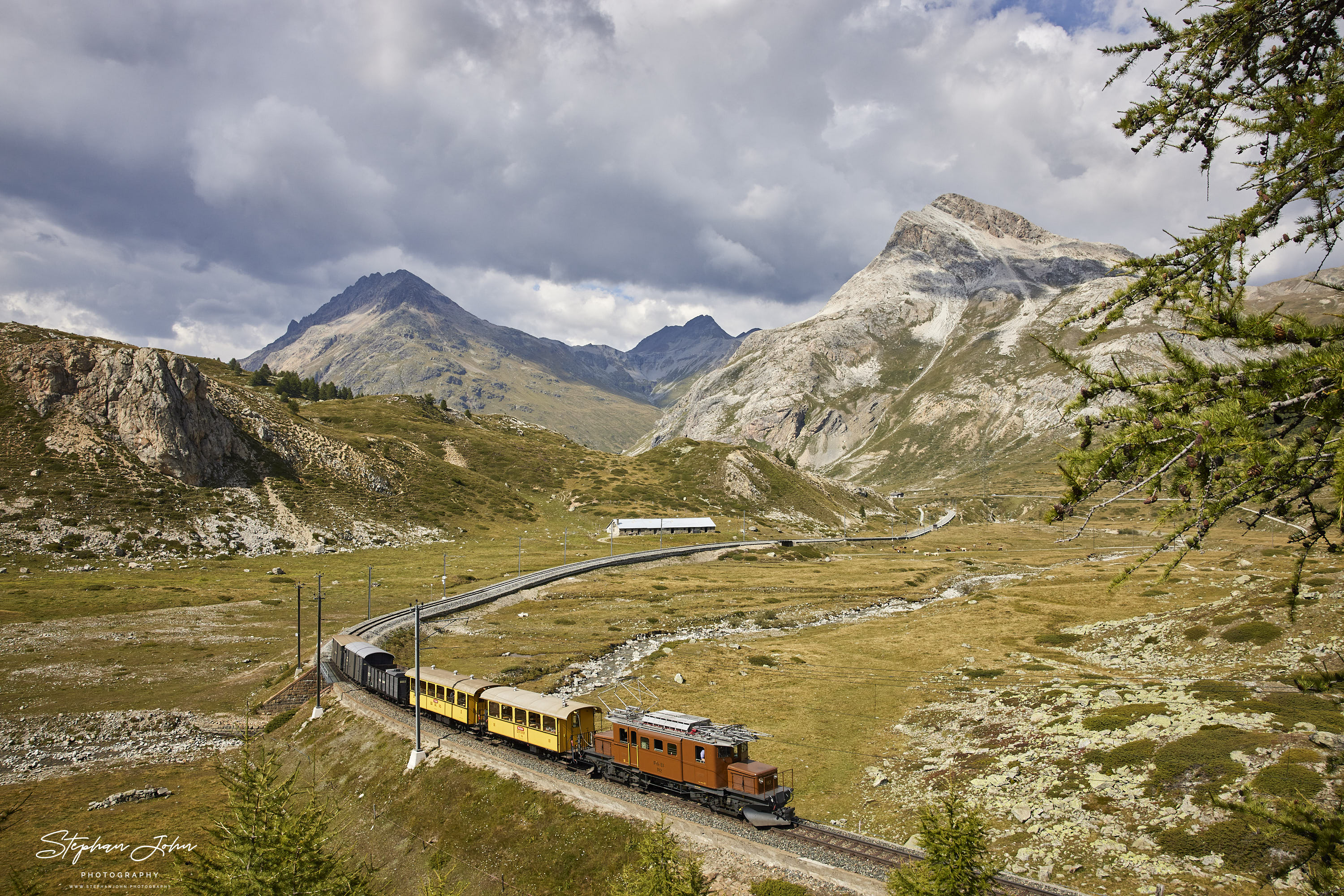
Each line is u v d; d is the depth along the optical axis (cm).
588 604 11638
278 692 6669
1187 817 3441
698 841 3391
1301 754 3572
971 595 11294
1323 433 959
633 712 4231
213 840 4347
